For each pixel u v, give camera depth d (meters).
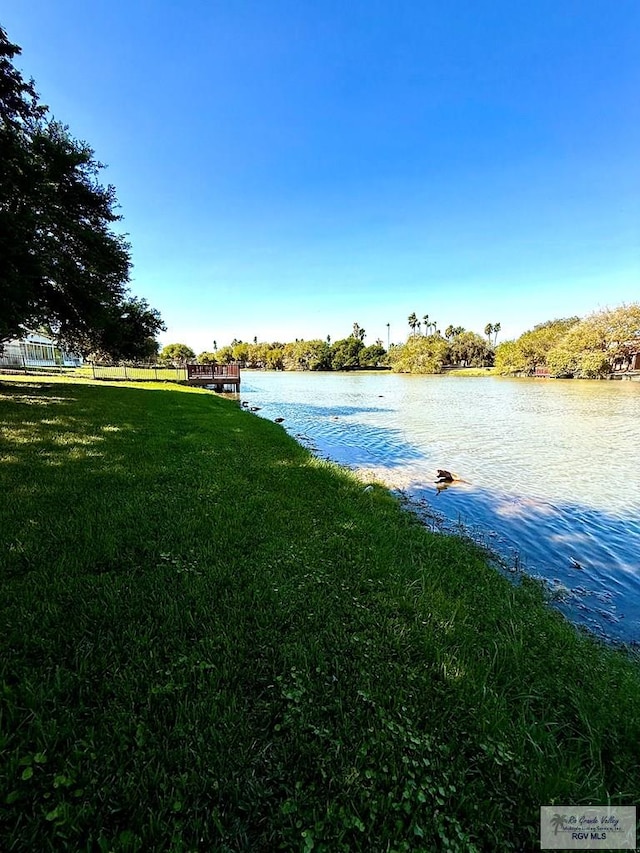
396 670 2.21
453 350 73.50
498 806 1.51
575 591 4.25
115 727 1.69
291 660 2.20
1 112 10.55
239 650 2.26
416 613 2.87
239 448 8.17
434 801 1.51
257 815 1.42
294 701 1.92
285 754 1.64
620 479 8.31
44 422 8.74
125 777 1.49
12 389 14.46
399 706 1.95
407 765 1.62
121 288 17.88
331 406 21.61
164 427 9.59
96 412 10.77
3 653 2.07
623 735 1.98
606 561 4.95
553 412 18.88
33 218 11.08
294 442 9.98
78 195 14.29
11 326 11.48
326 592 3.00
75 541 3.38
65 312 15.07
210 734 1.70
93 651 2.14
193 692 1.93
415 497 7.09
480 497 7.18
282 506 4.87
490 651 2.55
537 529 5.85
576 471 8.95
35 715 1.71
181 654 2.18
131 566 3.10
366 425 15.33
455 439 12.59
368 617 2.72
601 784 1.68
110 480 5.14
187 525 3.92
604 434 13.38
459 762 1.67
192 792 1.46
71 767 1.50
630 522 6.13
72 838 1.31
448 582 3.59
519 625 2.97
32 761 1.51
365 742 1.72
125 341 20.27
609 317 42.81
